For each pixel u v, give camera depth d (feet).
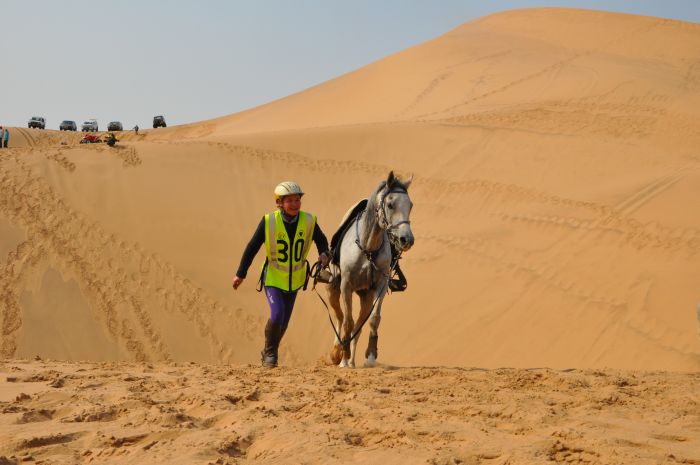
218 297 96.07
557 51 260.42
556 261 92.99
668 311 77.46
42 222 103.91
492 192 120.88
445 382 27.48
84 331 88.02
